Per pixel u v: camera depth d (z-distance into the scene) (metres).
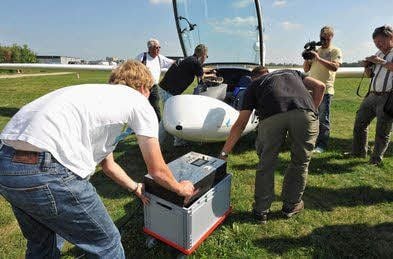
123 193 3.18
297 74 2.46
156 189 2.08
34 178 1.33
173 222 2.07
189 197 1.99
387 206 2.93
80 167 1.42
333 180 3.45
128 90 1.59
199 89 4.41
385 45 3.37
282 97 2.28
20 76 28.05
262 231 2.53
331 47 4.05
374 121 6.45
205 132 3.50
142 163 4.04
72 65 8.86
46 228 1.69
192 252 2.23
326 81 4.10
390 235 2.48
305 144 2.38
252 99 2.41
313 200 3.04
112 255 1.59
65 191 1.38
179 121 3.43
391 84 3.43
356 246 2.35
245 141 4.75
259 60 5.12
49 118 1.38
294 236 2.47
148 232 2.25
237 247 2.32
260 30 4.75
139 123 1.52
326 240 2.42
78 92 1.49
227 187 2.47
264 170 2.48
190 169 2.26
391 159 4.06
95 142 1.50
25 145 1.34
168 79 4.45
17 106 8.59
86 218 1.47
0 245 2.38
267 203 2.57
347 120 6.64
